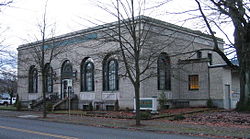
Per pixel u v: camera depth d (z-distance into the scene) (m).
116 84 29.27
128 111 26.00
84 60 32.25
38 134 13.38
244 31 17.62
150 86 27.52
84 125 18.31
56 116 24.38
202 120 19.33
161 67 21.64
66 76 34.22
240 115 20.64
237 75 31.22
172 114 22.50
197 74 29.55
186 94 30.31
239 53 18.33
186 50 31.16
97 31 28.59
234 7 15.80
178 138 12.54
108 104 29.59
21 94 40.53
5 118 23.95
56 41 33.00
